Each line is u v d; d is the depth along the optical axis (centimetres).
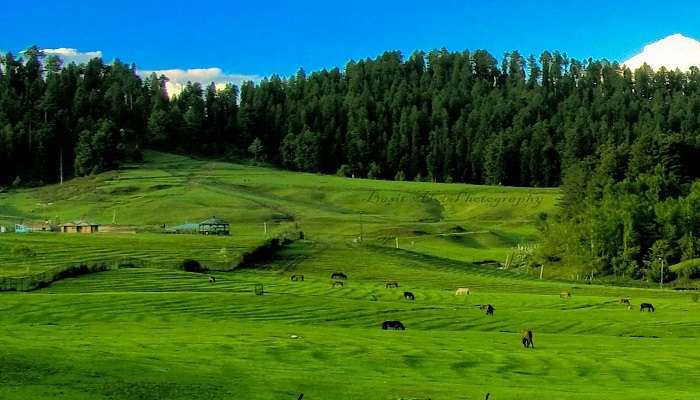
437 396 4094
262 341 6047
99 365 4369
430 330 7869
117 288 10394
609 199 19712
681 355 6072
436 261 17212
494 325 8400
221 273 13312
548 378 5056
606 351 6278
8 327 6488
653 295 13088
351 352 5706
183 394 3862
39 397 3584
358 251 17300
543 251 18912
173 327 7062
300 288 11456
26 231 18338
